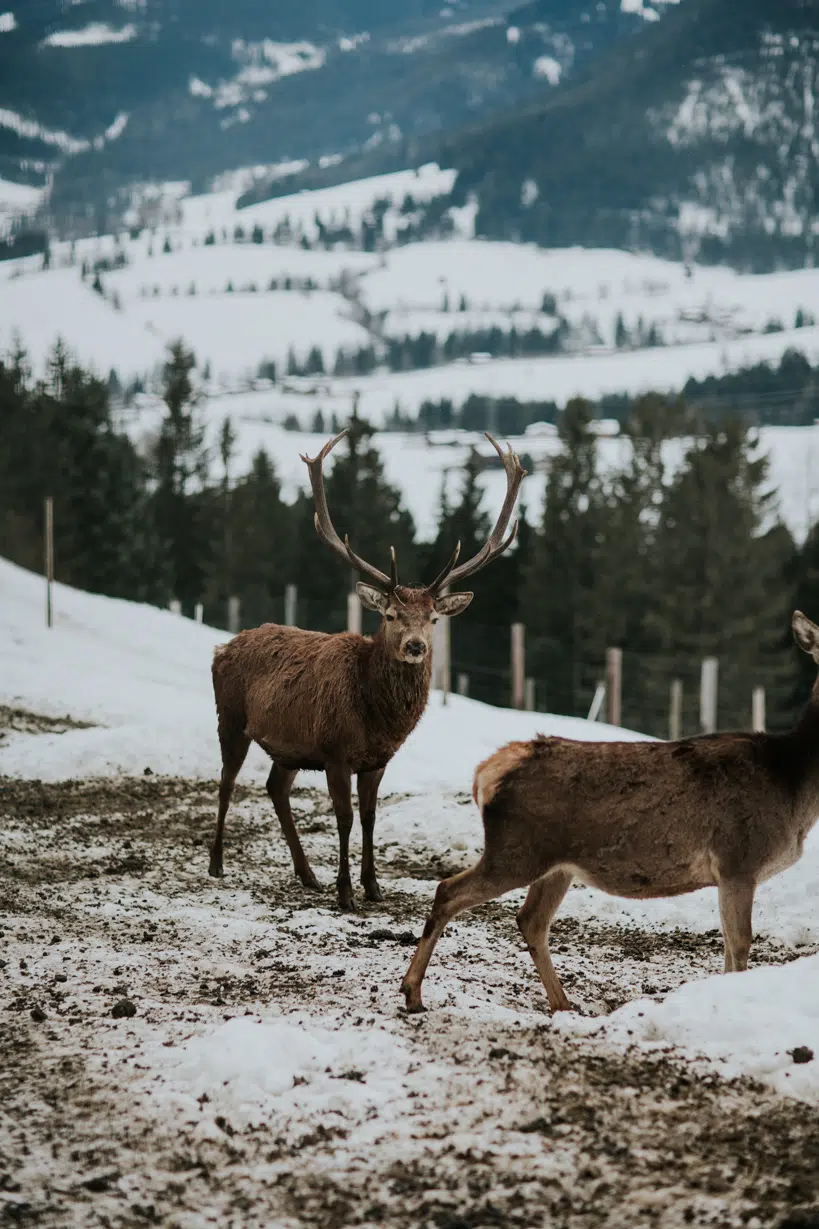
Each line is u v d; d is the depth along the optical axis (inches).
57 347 5103.3
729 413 4084.6
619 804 486.9
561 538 4195.4
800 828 498.6
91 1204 335.9
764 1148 358.3
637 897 502.9
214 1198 339.9
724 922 493.4
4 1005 495.5
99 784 1013.8
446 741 1230.3
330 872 784.9
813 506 6756.9
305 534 4495.6
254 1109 385.4
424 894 732.7
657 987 549.3
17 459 4554.6
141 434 5438.0
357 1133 370.6
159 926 635.5
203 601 4549.7
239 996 510.6
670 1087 396.8
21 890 706.2
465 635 3727.9
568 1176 345.1
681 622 3740.2
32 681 1464.1
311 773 1060.5
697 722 3019.2
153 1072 415.8
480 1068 412.5
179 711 1353.3
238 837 870.4
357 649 722.2
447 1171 348.5
